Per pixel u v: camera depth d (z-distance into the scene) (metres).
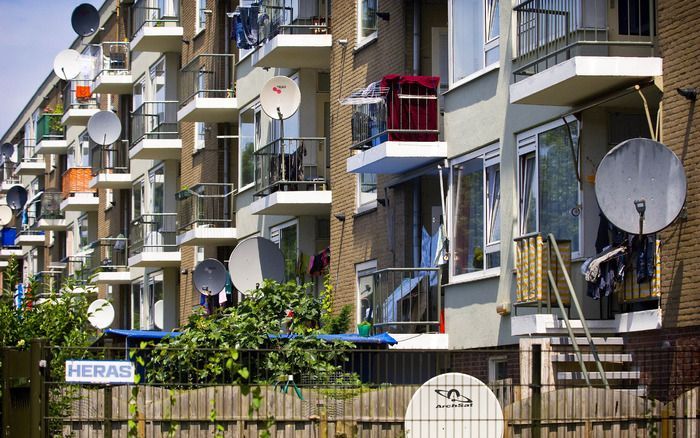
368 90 28.98
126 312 58.81
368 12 32.50
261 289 26.41
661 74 21.03
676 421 18.02
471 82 27.03
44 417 17.39
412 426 17.75
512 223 25.20
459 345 27.19
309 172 36.31
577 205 23.06
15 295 21.72
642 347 21.28
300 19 35.50
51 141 74.31
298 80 36.84
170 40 49.75
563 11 22.34
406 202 29.84
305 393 18.39
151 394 18.02
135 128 52.19
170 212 51.53
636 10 22.31
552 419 17.69
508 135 25.48
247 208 41.00
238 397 17.94
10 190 79.50
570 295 22.48
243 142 41.59
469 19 27.25
